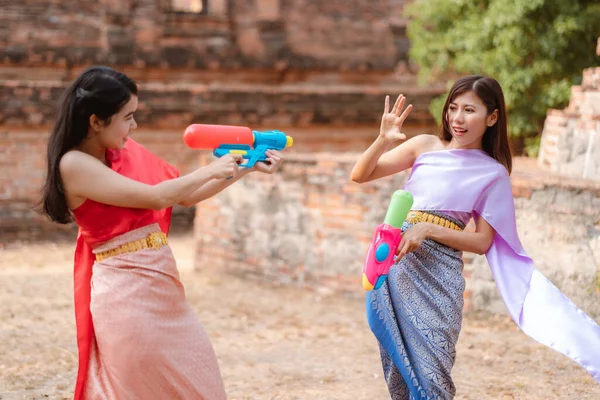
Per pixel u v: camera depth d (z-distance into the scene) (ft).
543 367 17.46
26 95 37.27
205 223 29.27
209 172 9.70
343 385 16.37
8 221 37.37
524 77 29.84
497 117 11.31
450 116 11.22
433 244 11.13
